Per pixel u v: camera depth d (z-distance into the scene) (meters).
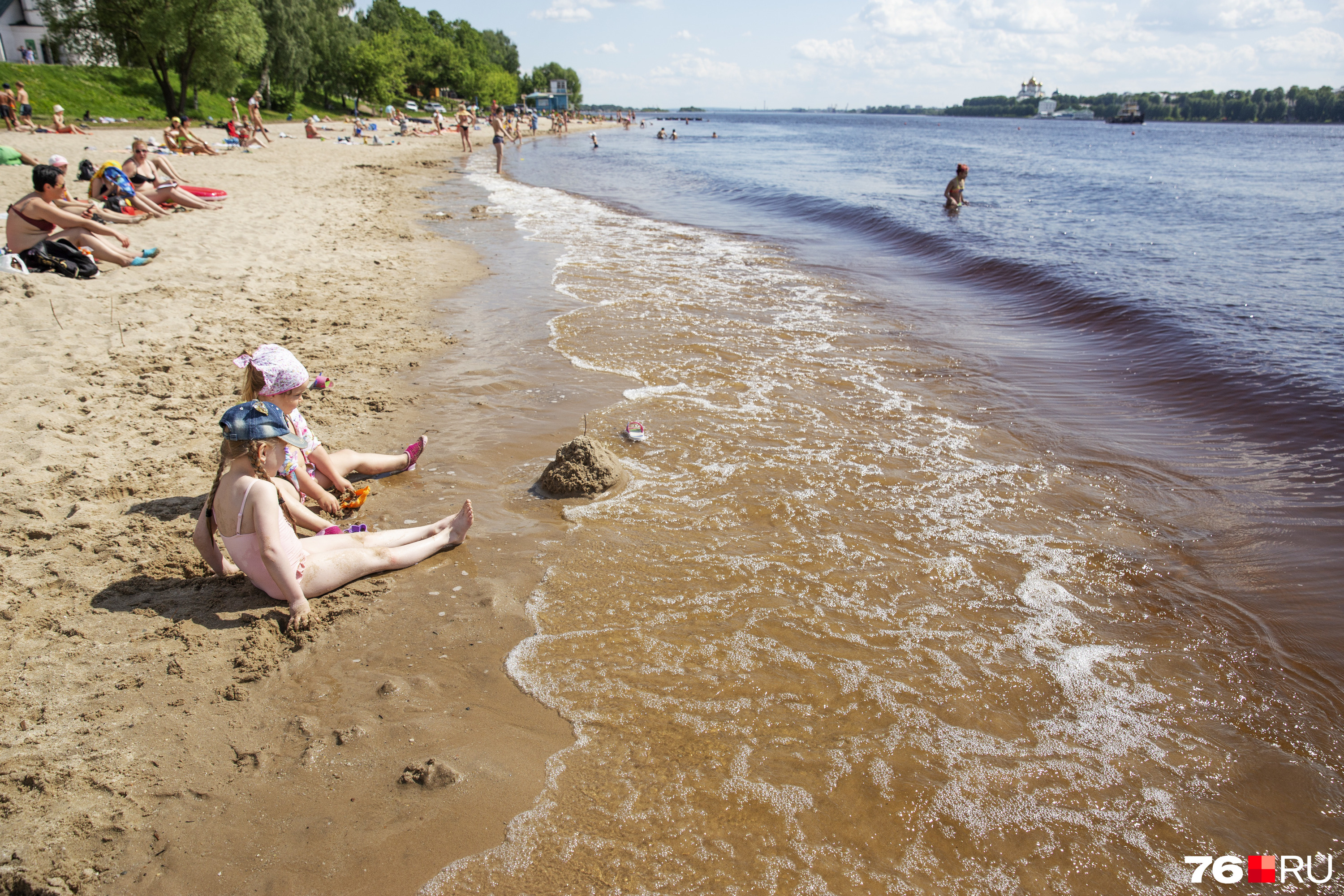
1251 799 3.02
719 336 8.86
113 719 3.22
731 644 3.81
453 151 43.44
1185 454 6.08
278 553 3.82
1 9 46.12
